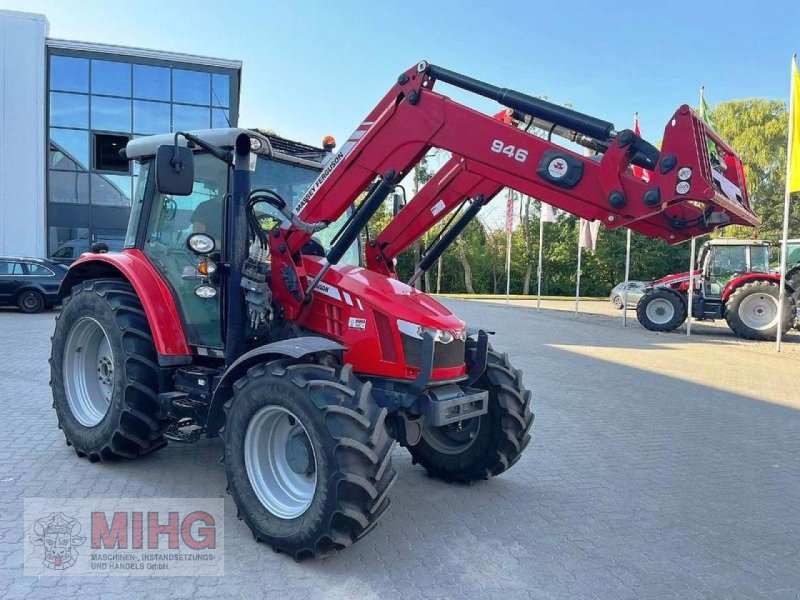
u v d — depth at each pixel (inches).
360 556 134.7
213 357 163.9
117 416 168.6
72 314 186.2
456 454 179.8
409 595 119.6
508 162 131.9
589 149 143.6
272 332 156.6
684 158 115.0
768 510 173.6
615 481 192.4
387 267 187.6
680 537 153.6
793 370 434.3
